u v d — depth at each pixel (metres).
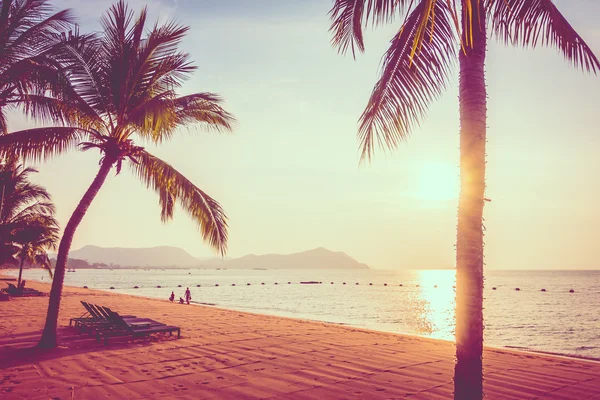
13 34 8.70
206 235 10.27
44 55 8.81
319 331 14.05
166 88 10.30
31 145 8.58
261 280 155.00
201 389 6.57
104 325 11.54
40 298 25.75
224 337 12.09
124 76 9.34
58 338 11.11
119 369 7.79
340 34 5.54
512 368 8.45
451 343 11.82
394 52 4.89
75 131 9.44
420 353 9.97
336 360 8.95
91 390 6.40
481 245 4.05
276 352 9.83
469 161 4.11
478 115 4.14
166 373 7.57
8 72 8.32
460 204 4.14
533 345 20.72
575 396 6.39
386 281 158.25
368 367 8.26
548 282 129.62
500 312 40.34
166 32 9.34
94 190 9.49
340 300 56.84
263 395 6.27
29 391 6.29
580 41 4.40
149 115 8.70
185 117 10.68
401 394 6.33
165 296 57.47
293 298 59.84
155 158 10.26
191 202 10.05
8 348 9.51
